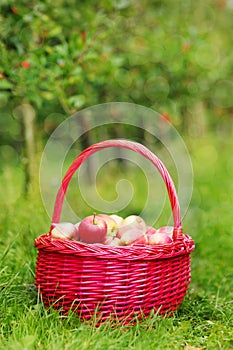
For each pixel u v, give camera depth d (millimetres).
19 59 4703
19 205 4734
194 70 6988
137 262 2961
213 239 4781
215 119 9609
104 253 2908
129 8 6273
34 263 3736
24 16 4797
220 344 2893
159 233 3197
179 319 3150
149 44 6344
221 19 8688
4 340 2738
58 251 2967
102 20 5492
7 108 7551
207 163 8570
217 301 3561
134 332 2930
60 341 2711
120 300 2957
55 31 4926
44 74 4730
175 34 6602
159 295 3055
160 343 2809
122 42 6254
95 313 2932
